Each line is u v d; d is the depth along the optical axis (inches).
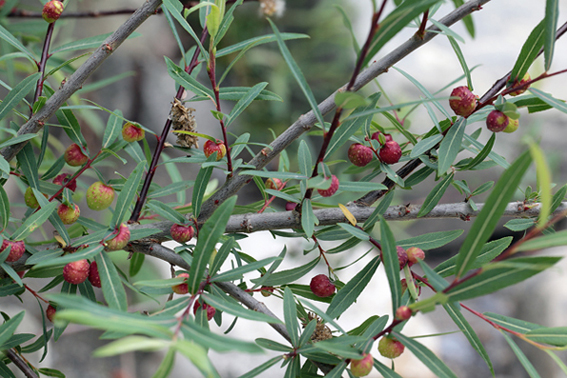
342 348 25.5
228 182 27.8
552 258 24.6
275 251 60.2
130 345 23.6
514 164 24.4
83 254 26.0
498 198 24.6
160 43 86.0
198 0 32.3
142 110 84.0
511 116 26.6
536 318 72.7
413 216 27.8
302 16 76.3
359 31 83.4
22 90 27.6
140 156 28.9
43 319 27.5
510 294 81.0
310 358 26.4
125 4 73.5
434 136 27.5
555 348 25.8
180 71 27.5
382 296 63.2
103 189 27.4
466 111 27.0
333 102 27.2
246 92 27.8
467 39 101.5
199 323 26.3
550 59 26.3
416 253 26.8
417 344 25.5
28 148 28.1
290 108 78.3
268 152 27.5
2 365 28.0
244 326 55.9
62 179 29.0
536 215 27.7
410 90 90.4
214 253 26.7
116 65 81.5
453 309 26.7
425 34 26.8
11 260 26.7
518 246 24.4
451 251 86.2
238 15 72.2
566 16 102.7
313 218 26.9
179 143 28.7
